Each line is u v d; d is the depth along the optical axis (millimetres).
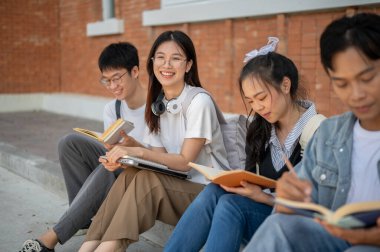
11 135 8719
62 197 5609
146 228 3188
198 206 2824
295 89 2938
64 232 3525
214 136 3475
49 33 12516
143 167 3188
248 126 3199
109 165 3346
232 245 2637
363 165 2262
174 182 3312
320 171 2389
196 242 2811
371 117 2117
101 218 3264
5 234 4500
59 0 12438
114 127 3436
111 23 10094
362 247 1908
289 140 2975
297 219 2229
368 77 2018
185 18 8055
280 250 2201
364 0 5461
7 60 12156
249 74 2873
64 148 4004
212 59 7852
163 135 3648
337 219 1777
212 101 3469
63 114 11750
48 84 12703
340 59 2041
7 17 12008
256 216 2707
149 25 8977
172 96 3541
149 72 3631
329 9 5938
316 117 2914
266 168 3096
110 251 3053
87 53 11422
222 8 7324
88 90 11602
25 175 6461
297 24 6406
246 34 7199
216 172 2764
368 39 1983
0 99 12148
